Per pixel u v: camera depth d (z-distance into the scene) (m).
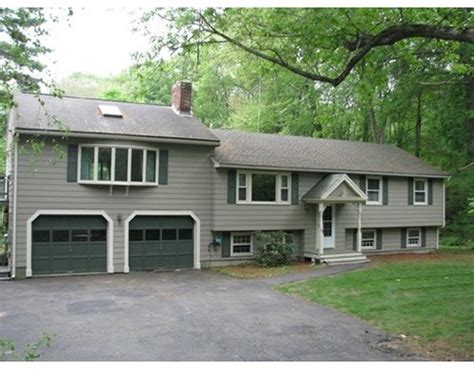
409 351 7.94
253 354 7.88
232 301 12.33
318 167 20.47
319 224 20.03
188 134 18.27
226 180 18.94
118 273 17.33
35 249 16.33
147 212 17.83
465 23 9.73
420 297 12.19
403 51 13.21
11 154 16.52
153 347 8.28
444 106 26.20
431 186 24.16
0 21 6.87
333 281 14.90
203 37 10.70
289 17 10.72
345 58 11.81
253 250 19.92
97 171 16.86
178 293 13.48
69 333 9.18
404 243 23.73
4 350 7.98
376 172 21.86
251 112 32.69
